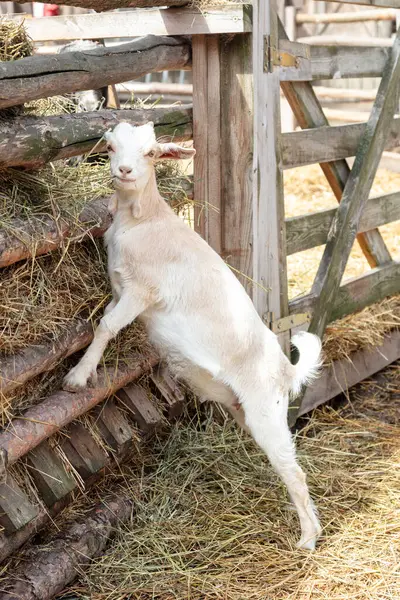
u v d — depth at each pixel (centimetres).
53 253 333
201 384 349
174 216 344
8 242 297
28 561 308
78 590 313
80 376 326
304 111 454
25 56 327
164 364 401
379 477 398
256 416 337
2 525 293
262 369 338
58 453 329
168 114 392
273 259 419
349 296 504
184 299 332
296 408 443
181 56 394
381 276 536
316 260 646
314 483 392
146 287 331
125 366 365
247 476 392
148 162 311
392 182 927
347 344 491
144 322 345
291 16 1151
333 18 1116
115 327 329
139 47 366
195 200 414
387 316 530
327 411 479
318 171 971
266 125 400
